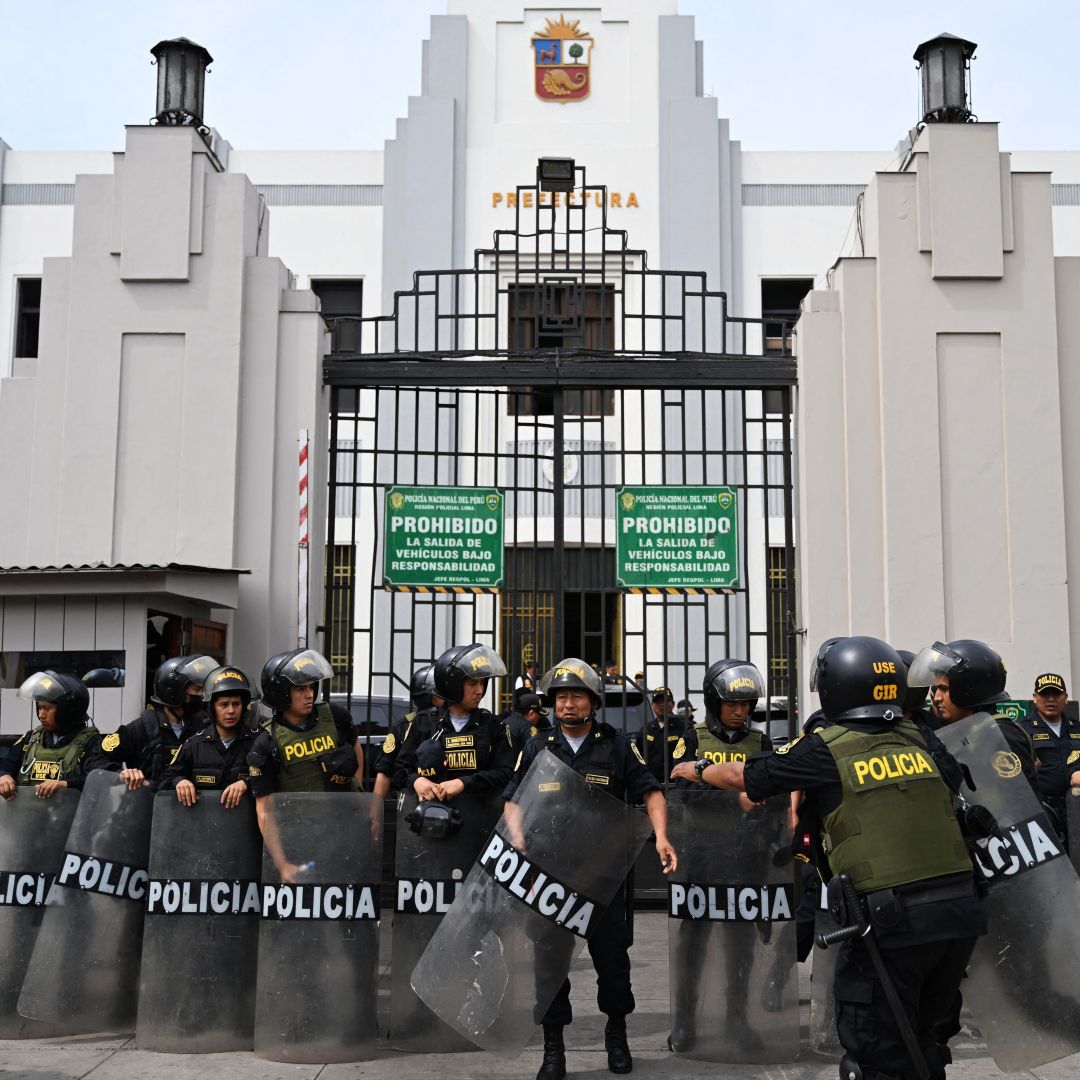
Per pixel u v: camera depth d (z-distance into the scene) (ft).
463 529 31.42
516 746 22.89
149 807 20.75
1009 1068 15.94
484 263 54.90
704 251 58.13
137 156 32.48
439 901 19.48
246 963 19.57
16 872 20.67
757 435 52.13
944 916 13.43
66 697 21.95
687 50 59.77
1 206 60.75
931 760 14.21
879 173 32.53
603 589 31.27
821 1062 18.99
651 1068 18.58
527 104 59.72
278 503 31.45
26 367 35.06
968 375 31.89
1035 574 31.14
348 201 60.54
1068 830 22.29
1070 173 61.36
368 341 59.11
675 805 19.77
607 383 32.01
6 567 28.86
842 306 32.14
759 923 19.13
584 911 17.67
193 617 29.19
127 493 31.42
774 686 41.34
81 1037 20.27
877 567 31.24
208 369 31.71
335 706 21.20
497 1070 18.38
